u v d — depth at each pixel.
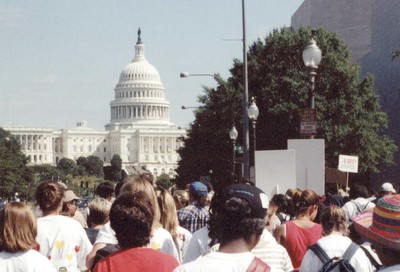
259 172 24.02
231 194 6.64
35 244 8.63
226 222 6.54
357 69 80.44
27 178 194.00
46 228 11.23
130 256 7.83
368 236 6.32
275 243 10.25
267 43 82.38
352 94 77.44
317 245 10.02
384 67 98.75
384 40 98.69
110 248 9.38
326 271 9.44
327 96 77.44
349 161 30.56
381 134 98.69
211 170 88.75
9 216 8.45
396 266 6.17
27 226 8.49
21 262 8.40
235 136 66.56
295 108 75.75
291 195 16.62
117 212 7.92
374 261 9.91
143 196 8.10
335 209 10.32
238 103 81.56
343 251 9.85
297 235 11.91
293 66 79.75
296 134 77.56
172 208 12.13
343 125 75.94
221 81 84.12
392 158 89.00
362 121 76.56
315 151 24.44
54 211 11.62
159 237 10.27
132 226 7.89
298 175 24.48
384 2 98.12
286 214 16.20
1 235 8.41
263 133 79.25
